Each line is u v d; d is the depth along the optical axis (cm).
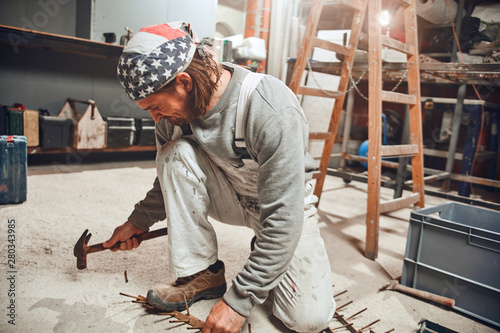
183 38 82
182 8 390
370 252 174
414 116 209
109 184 269
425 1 338
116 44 339
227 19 488
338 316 118
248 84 91
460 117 320
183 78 82
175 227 107
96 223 185
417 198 208
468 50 345
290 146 86
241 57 409
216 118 93
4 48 305
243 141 93
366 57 267
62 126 303
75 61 346
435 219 138
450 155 329
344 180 343
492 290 123
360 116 443
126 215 202
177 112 87
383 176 392
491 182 306
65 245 154
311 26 200
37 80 327
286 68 438
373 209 173
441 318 126
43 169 304
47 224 177
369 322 119
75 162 346
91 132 315
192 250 110
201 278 116
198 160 106
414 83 205
